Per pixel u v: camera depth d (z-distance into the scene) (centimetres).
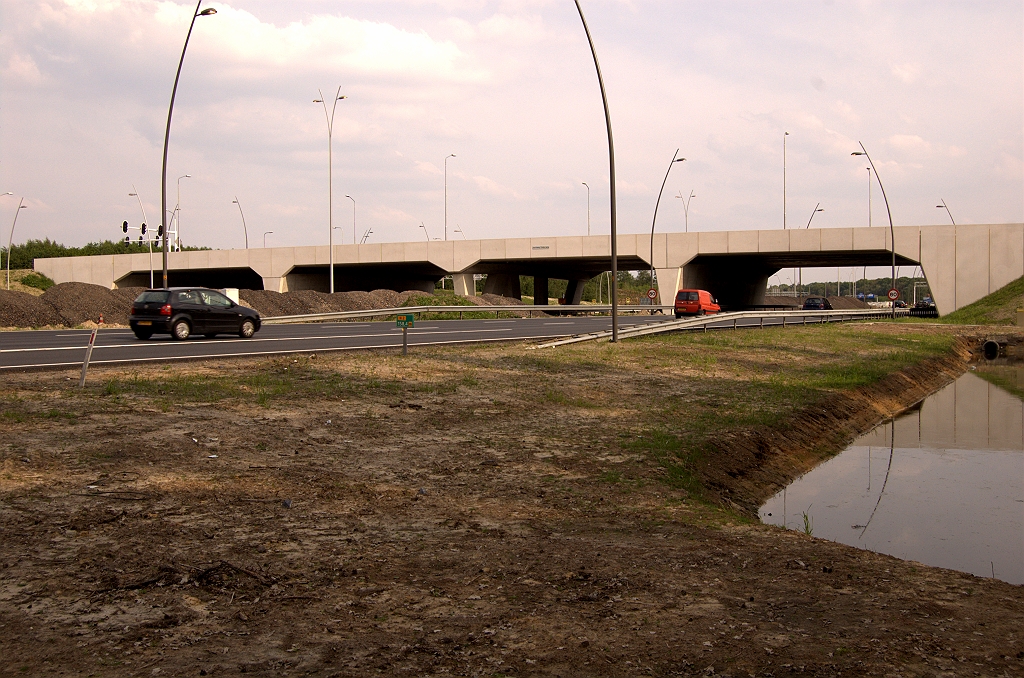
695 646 490
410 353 2331
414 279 10306
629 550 690
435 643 488
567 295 10725
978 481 1366
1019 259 5919
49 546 642
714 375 2102
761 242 6538
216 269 8825
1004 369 3516
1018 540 1015
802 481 1311
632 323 4469
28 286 8944
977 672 461
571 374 1986
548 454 1079
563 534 734
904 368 2705
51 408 1234
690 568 646
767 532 768
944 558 932
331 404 1418
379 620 521
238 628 502
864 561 684
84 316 4356
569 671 453
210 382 1591
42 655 458
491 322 4603
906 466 1485
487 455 1064
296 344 2594
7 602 531
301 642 484
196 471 909
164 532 686
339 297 5944
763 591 595
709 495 995
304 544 673
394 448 1089
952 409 2253
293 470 939
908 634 516
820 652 485
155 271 8988
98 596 546
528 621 524
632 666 462
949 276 6088
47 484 821
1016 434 1842
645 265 8612
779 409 1617
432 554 661
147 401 1345
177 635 490
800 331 3966
